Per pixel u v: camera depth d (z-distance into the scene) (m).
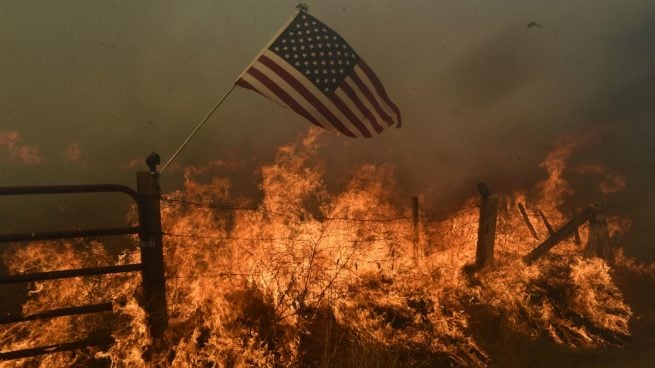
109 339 4.29
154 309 4.38
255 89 4.68
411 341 4.98
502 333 5.22
